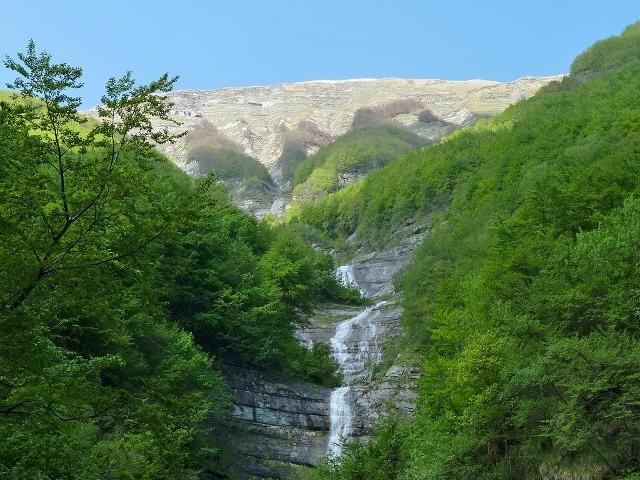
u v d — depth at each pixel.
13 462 13.70
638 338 25.78
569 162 56.59
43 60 13.88
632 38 131.38
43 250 13.70
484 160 101.62
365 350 61.72
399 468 32.78
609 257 28.81
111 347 31.64
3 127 13.86
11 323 12.62
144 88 14.54
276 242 69.94
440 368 35.19
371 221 115.31
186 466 35.03
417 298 59.56
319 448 46.19
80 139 14.30
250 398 47.31
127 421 14.30
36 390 13.09
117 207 14.50
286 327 57.72
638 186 41.16
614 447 22.94
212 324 47.56
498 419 27.58
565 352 24.19
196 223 15.47
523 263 36.16
